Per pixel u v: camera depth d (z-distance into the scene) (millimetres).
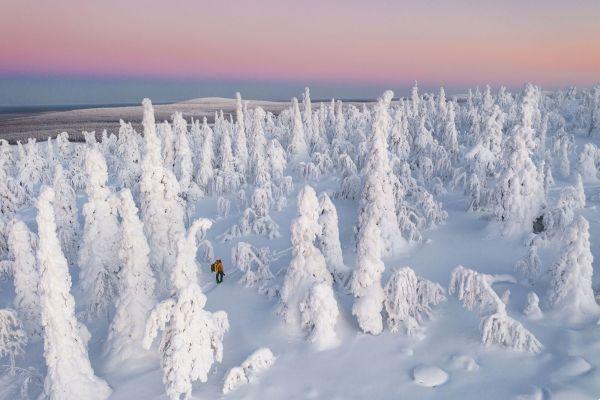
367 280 16969
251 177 55531
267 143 62594
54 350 14734
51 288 14383
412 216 32000
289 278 18547
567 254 17031
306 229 18094
